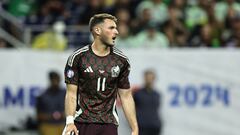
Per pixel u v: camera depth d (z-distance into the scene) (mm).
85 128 21875
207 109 38500
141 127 37656
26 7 46094
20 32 41125
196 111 38406
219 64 38438
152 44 40031
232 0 42969
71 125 21469
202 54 38344
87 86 21828
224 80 38469
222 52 38438
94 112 21922
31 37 41188
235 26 41375
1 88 38219
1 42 41062
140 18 41938
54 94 37812
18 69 38188
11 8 46094
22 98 38188
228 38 41219
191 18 42188
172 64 38219
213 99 38500
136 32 41594
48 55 38156
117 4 43250
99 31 21781
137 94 37688
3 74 38188
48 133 37875
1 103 38188
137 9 43344
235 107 38500
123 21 41438
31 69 38156
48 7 45312
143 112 37719
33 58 38188
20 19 45281
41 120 37938
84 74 21766
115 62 21938
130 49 38094
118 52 22109
